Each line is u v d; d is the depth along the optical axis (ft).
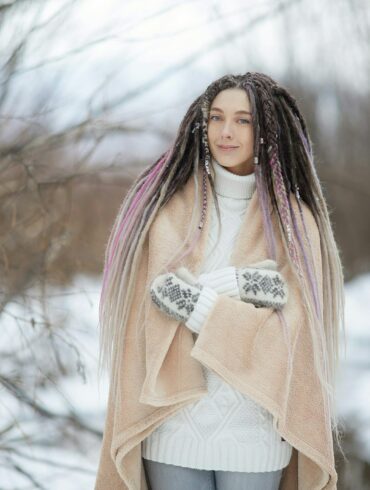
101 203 25.85
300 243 11.87
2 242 21.85
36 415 21.01
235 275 11.29
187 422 11.35
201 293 11.08
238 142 11.99
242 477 11.51
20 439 19.72
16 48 22.58
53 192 23.57
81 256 23.79
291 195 12.21
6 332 20.79
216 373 10.91
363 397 27.58
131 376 11.56
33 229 22.71
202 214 11.94
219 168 12.20
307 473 12.09
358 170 58.70
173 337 11.30
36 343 21.08
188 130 12.28
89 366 23.54
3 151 22.98
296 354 11.58
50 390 21.75
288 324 11.29
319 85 56.49
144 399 10.97
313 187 12.46
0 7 22.13
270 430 11.49
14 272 22.20
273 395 11.02
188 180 12.34
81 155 23.71
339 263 12.55
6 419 20.79
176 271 11.32
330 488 11.75
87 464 20.53
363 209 58.39
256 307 11.47
